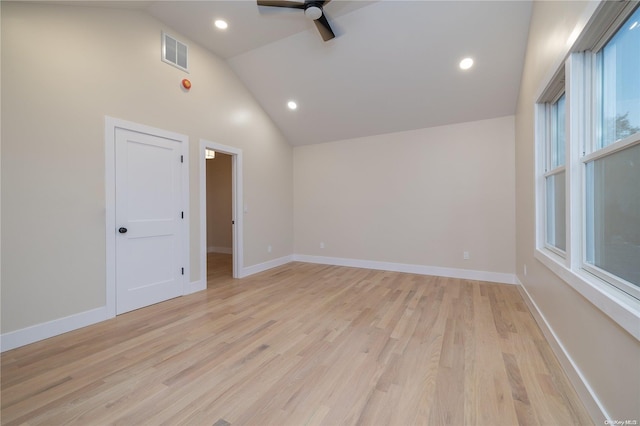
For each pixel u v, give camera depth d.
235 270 4.28
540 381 1.66
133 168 2.88
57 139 2.32
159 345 2.15
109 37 2.67
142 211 2.97
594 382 1.37
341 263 5.18
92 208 2.54
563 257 2.01
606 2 1.23
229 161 6.73
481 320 2.59
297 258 5.63
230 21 3.13
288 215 5.50
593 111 1.60
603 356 1.29
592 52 1.60
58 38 2.33
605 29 1.43
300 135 5.26
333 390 1.60
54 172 2.30
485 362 1.88
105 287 2.63
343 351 2.04
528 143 2.88
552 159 2.42
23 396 1.55
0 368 1.83
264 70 4.03
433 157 4.35
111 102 2.68
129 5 2.72
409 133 4.54
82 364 1.88
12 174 2.09
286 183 5.44
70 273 2.40
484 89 3.53
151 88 3.04
